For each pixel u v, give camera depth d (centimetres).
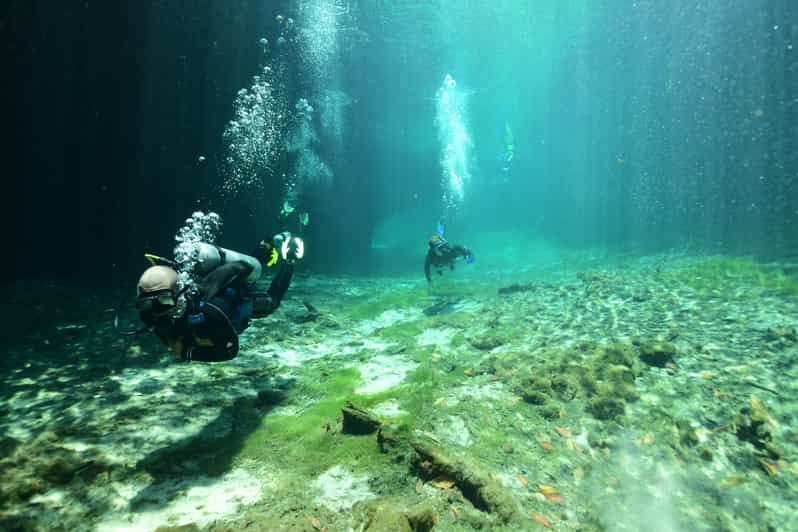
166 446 285
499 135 3391
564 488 247
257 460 274
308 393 386
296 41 1545
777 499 232
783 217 1223
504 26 1944
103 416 323
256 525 200
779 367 351
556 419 319
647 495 241
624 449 280
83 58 916
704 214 1562
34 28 834
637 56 2062
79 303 693
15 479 235
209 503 229
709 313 502
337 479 254
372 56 1994
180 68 1082
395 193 3662
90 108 961
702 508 230
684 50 1800
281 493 238
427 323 615
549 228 2845
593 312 579
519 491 242
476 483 236
